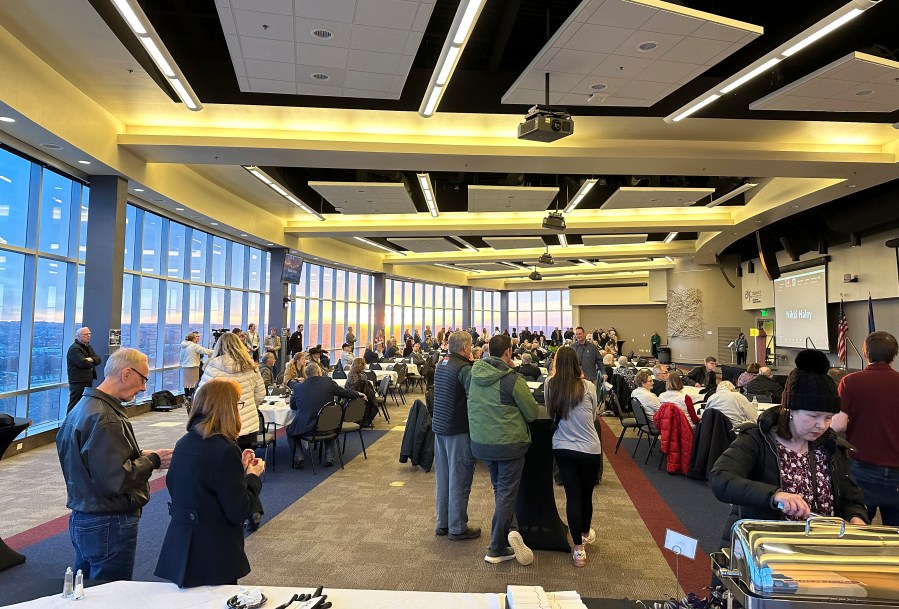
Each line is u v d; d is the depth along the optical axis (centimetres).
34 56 556
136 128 751
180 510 199
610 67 498
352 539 401
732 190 1065
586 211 1341
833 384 179
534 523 385
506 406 351
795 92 559
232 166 954
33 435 698
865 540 131
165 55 487
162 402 1013
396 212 1131
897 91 555
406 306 2480
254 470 219
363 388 852
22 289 711
